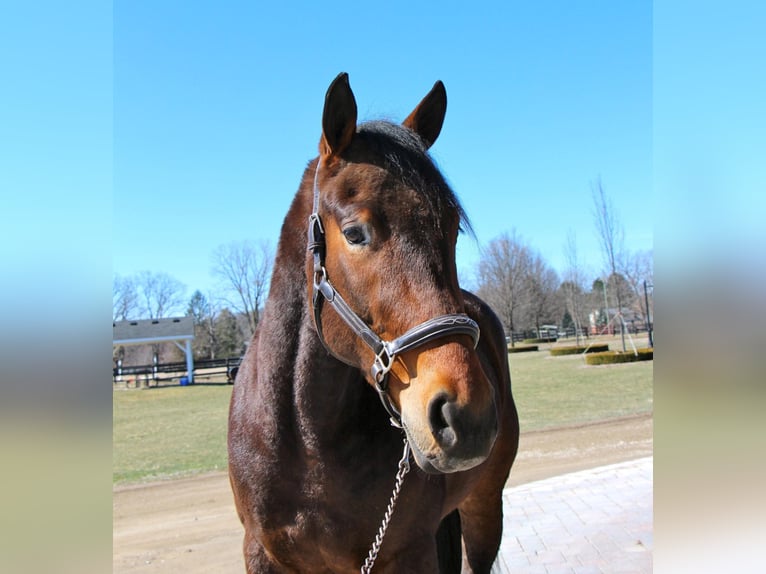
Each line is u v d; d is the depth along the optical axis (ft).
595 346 91.76
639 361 74.38
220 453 34.78
